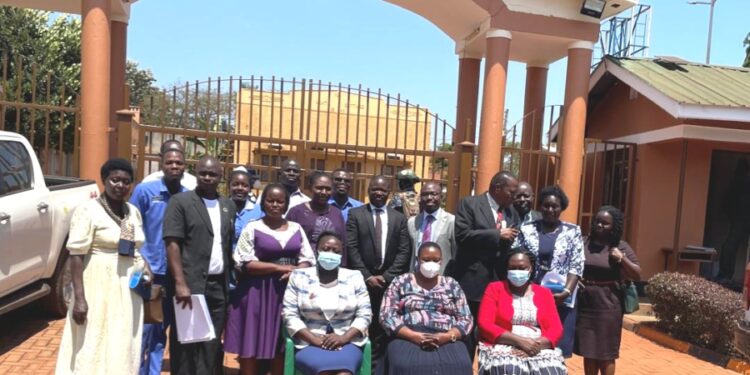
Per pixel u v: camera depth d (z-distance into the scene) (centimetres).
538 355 425
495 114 841
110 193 390
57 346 557
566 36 867
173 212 415
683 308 698
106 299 386
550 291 453
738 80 1007
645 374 599
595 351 469
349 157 932
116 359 387
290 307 427
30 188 560
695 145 956
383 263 489
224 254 433
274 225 450
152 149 770
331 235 436
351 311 436
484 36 912
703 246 962
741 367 614
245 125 1085
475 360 581
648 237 948
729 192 970
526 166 1051
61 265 629
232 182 510
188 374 420
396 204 574
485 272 472
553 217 471
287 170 568
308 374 410
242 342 434
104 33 719
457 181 789
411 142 1185
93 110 718
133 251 396
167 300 440
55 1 899
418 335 430
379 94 780
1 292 509
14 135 558
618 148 1012
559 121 906
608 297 471
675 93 841
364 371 434
